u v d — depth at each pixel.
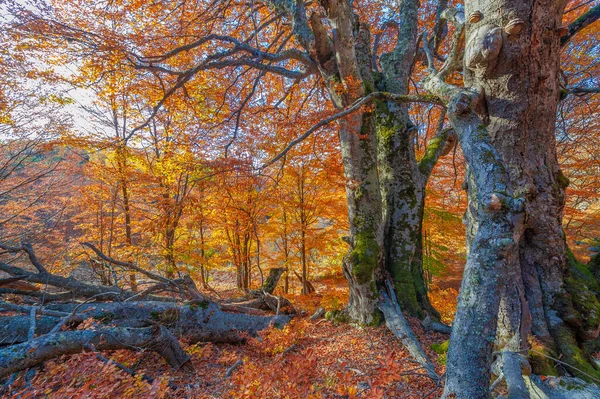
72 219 12.66
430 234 11.45
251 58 6.47
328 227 12.87
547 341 2.79
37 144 8.30
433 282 13.66
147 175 10.30
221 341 6.30
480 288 1.96
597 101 7.43
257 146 7.05
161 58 5.88
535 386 2.56
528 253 3.02
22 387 3.39
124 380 3.38
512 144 2.91
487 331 1.89
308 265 12.97
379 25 11.89
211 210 10.38
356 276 6.29
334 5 5.29
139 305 5.87
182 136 8.04
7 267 6.39
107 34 5.73
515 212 1.99
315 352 5.29
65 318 4.91
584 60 8.24
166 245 10.45
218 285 16.48
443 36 9.39
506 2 2.74
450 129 8.20
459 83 9.23
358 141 6.39
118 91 7.41
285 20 8.51
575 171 9.26
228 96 7.56
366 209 6.57
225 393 4.02
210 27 8.41
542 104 2.86
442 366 4.46
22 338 4.69
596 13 2.90
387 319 5.98
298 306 10.08
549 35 2.75
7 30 5.54
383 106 7.66
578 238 10.83
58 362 3.99
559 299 2.88
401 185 7.24
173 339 4.91
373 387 2.72
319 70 6.55
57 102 7.53
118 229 12.78
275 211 11.59
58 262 11.88
